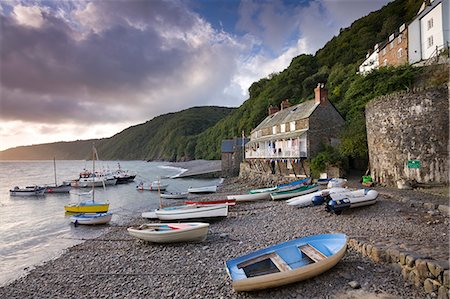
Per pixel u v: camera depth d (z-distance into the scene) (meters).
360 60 58.31
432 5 34.28
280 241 13.10
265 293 8.16
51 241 17.81
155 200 33.91
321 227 14.39
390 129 20.80
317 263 8.45
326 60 75.62
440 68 27.19
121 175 61.31
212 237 14.87
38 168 136.88
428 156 18.64
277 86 80.19
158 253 13.09
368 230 12.77
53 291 10.01
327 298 7.59
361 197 16.00
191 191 36.62
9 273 12.67
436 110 18.38
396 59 40.41
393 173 20.62
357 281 8.25
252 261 9.22
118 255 13.34
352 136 29.66
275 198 24.38
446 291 6.80
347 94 42.22
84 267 12.12
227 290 8.66
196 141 150.00
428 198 15.60
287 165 34.56
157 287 9.44
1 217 26.19
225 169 62.12
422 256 7.91
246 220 18.06
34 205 33.34
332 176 28.81
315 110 32.53
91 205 26.34
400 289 7.63
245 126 84.06
